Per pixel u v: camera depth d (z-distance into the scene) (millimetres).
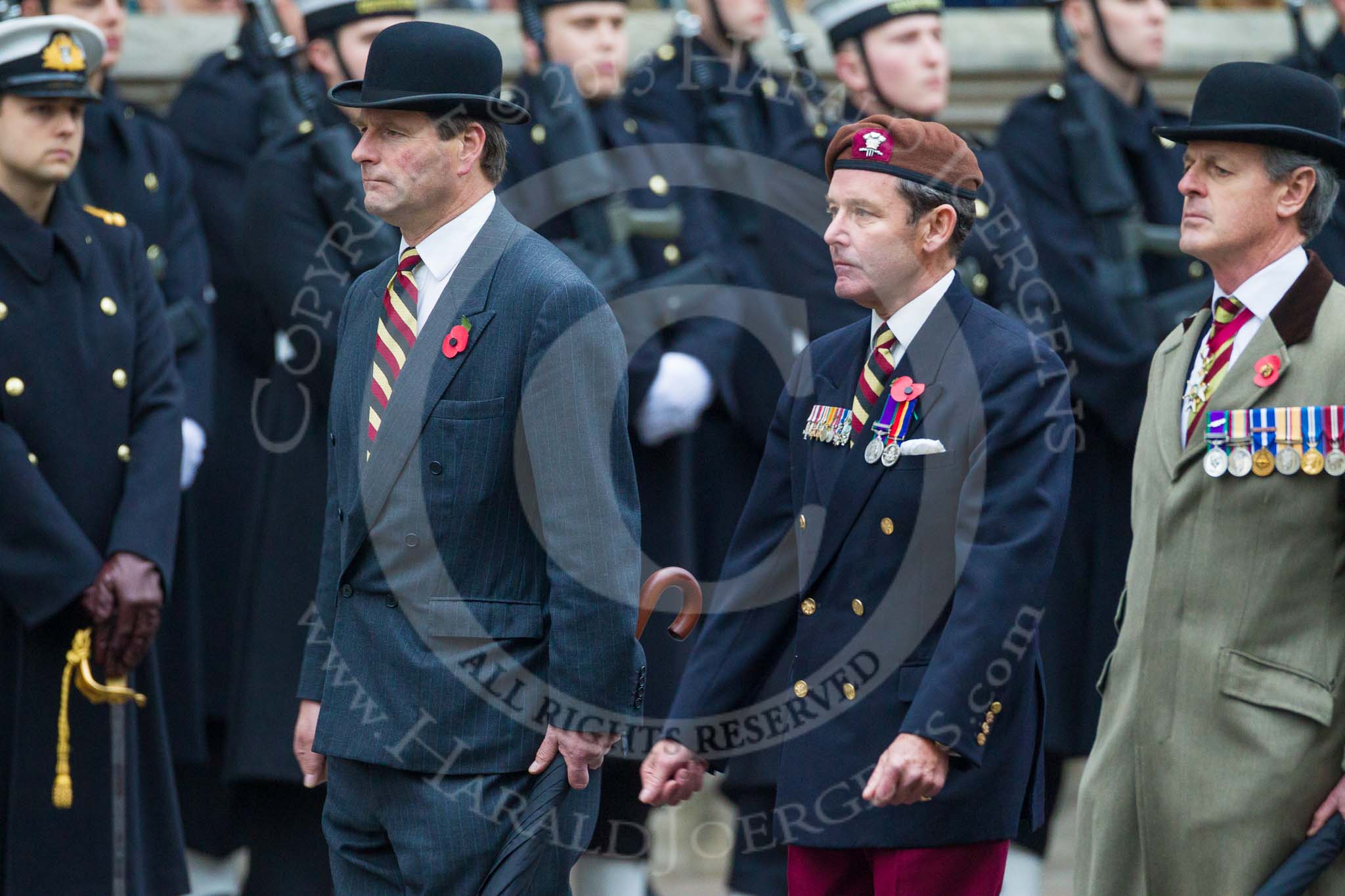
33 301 19234
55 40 19016
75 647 18844
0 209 19203
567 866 14867
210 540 23656
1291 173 14680
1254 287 14898
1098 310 22297
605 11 21672
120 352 19672
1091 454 22344
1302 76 14828
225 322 23984
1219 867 14609
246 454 23859
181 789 22984
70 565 18828
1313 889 14695
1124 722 15273
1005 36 28406
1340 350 14414
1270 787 14453
